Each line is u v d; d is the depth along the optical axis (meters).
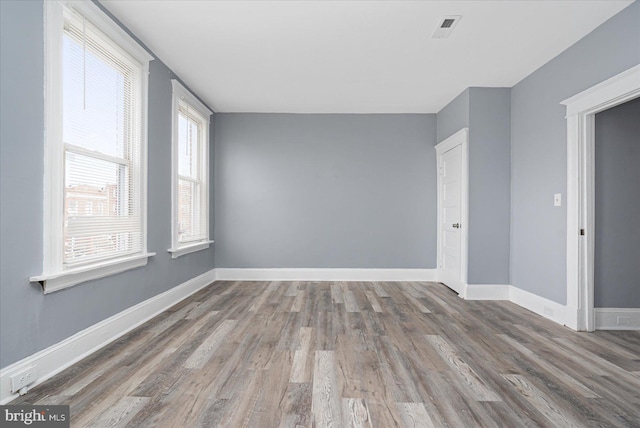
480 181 3.96
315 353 2.35
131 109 2.86
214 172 4.98
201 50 3.12
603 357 2.31
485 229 3.96
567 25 2.67
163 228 3.38
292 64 3.41
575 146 2.91
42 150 1.91
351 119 5.00
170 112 3.53
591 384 1.94
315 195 5.02
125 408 1.66
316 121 5.01
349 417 1.60
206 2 2.40
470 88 3.95
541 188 3.39
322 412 1.64
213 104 4.67
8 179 1.72
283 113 5.00
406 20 2.61
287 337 2.65
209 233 4.78
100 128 2.46
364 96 4.32
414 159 4.99
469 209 3.96
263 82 3.88
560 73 3.13
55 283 1.97
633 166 2.95
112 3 2.42
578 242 2.88
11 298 1.73
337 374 2.04
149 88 3.12
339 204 5.02
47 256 1.93
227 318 3.14
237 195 5.02
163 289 3.40
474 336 2.71
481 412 1.65
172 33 2.82
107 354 2.30
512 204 3.91
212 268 4.89
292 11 2.50
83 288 2.25
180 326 2.90
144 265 3.02
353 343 2.54
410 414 1.63
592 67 2.75
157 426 1.53
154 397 1.76
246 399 1.75
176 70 3.56
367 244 5.01
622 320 2.91
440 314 3.32
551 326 2.98
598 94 2.64
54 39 1.96
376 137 5.01
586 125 2.88
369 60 3.30
